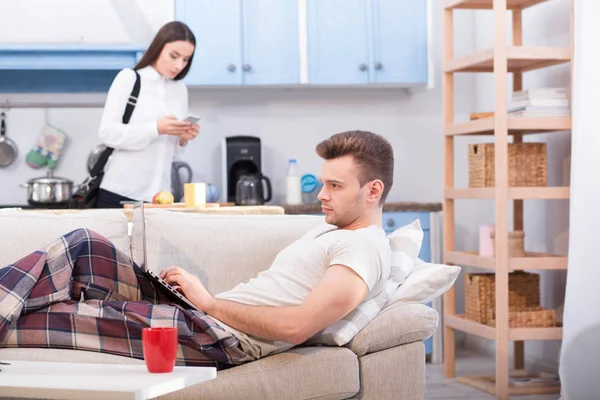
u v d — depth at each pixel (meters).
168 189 4.59
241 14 5.24
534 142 4.55
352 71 5.34
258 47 5.27
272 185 5.69
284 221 3.02
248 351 2.41
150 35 5.49
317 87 5.62
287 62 5.29
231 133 5.66
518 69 4.79
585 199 3.90
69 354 2.35
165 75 4.41
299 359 2.38
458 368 5.11
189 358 2.35
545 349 4.88
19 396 1.79
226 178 5.38
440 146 5.83
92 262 2.53
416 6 5.39
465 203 5.79
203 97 5.62
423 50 5.40
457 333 5.84
